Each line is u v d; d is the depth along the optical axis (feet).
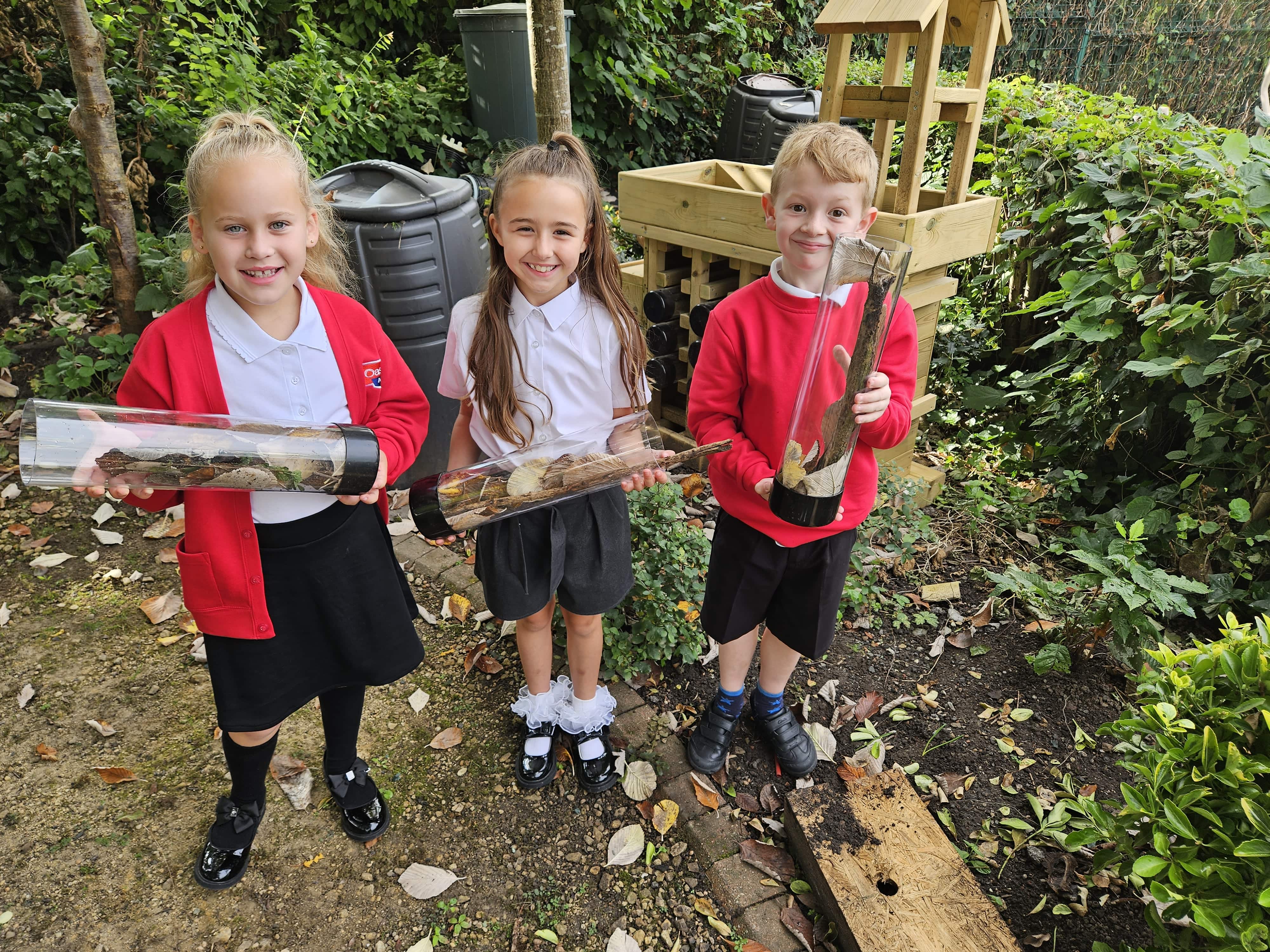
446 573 9.03
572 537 5.79
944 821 6.43
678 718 7.37
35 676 7.65
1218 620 8.14
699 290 10.21
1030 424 11.30
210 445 4.22
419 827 6.43
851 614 8.61
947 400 12.59
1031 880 6.01
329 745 6.08
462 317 5.61
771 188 5.53
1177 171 9.01
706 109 23.90
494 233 5.25
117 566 9.12
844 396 4.88
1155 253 8.83
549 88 9.46
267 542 4.89
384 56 21.49
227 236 4.24
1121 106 12.93
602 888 6.03
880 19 7.93
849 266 4.64
